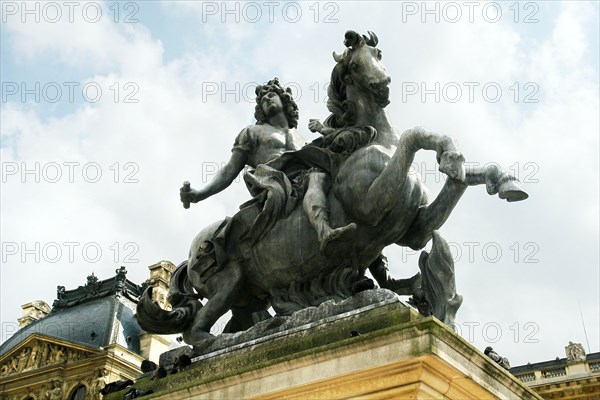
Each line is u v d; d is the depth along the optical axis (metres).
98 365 37.81
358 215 5.73
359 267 5.84
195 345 5.70
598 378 26.78
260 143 6.66
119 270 42.53
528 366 28.22
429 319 4.36
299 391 4.68
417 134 5.39
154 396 5.30
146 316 6.11
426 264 5.65
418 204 5.84
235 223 6.08
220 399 4.97
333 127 6.32
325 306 5.17
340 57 6.29
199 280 6.14
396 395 4.36
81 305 42.34
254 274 6.03
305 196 5.81
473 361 4.61
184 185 6.48
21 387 39.22
